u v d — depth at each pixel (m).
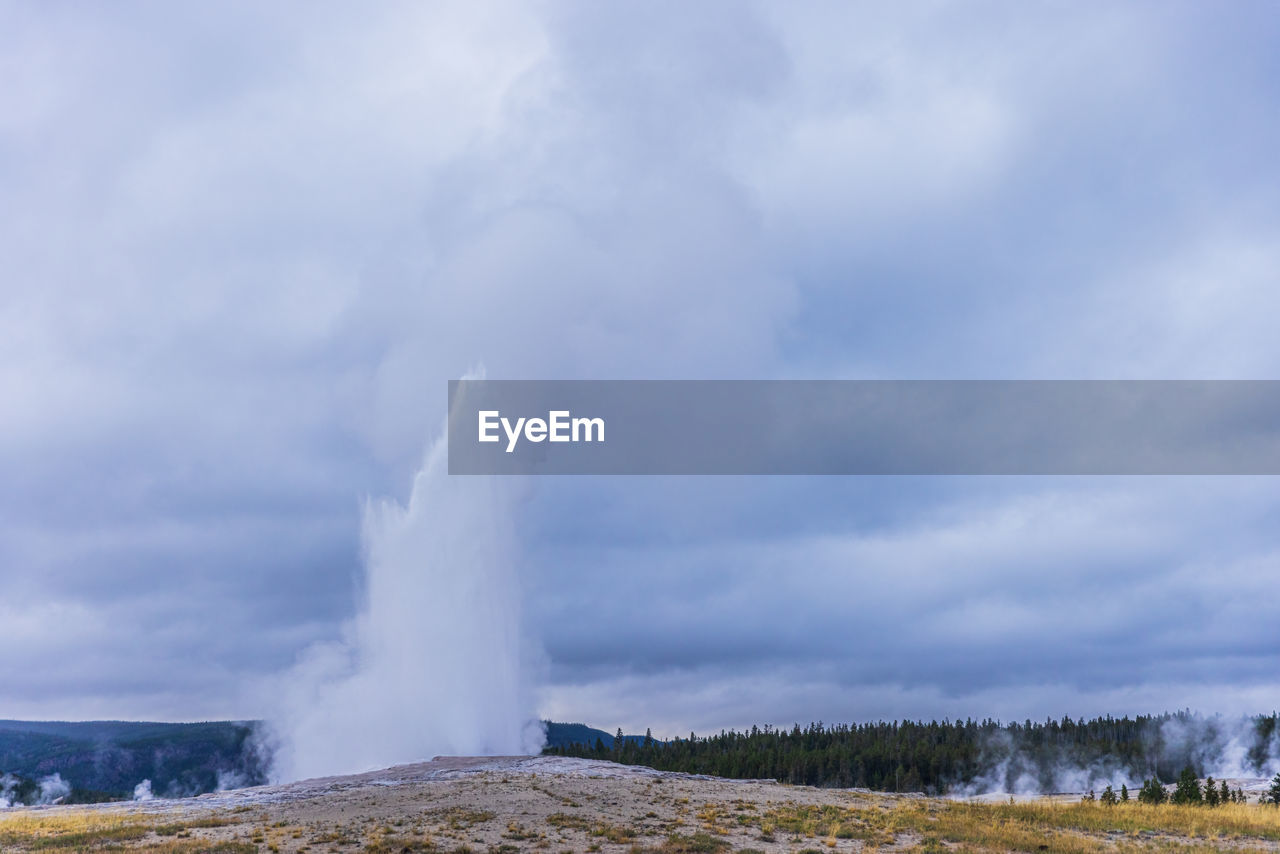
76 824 43.28
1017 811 47.72
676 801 46.94
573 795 47.56
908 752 161.75
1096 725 190.50
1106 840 40.72
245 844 36.16
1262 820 47.16
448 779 55.50
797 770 147.12
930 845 37.91
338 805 45.78
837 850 37.03
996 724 180.62
